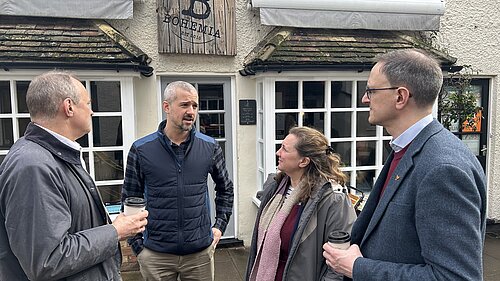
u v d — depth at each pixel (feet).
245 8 14.37
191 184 8.52
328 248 4.78
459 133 16.93
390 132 4.70
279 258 6.51
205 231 8.79
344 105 14.57
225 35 14.15
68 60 11.76
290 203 6.59
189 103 8.29
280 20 14.05
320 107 14.42
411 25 15.14
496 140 16.97
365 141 14.90
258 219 7.30
